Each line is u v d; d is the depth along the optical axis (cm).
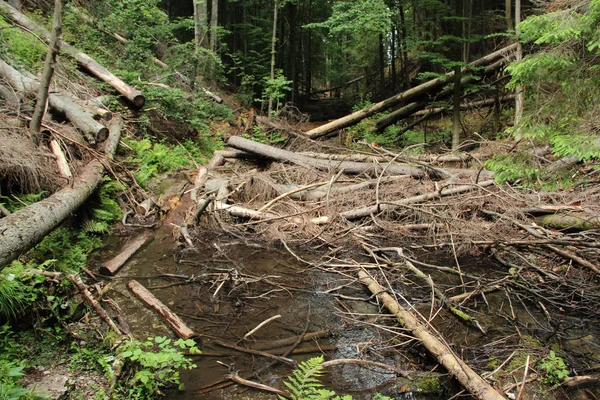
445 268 538
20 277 367
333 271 543
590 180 694
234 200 770
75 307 396
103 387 310
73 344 349
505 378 327
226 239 650
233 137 963
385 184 790
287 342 388
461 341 387
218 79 1500
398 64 2050
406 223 685
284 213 713
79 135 690
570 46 439
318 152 1096
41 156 570
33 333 351
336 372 346
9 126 569
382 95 1741
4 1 1008
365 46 2022
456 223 642
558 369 338
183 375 337
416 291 489
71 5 1069
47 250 476
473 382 306
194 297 466
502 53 1162
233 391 320
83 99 829
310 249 623
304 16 2017
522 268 532
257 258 589
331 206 721
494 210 678
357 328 415
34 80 731
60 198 482
